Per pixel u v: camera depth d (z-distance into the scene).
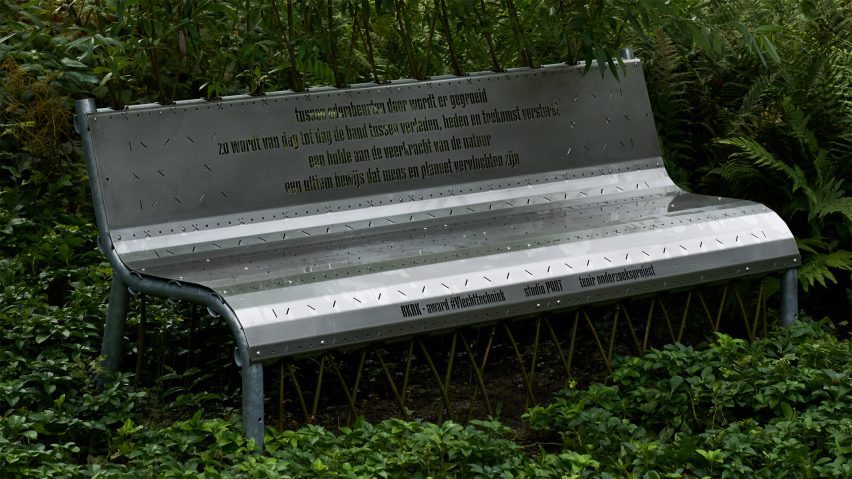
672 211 5.01
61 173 5.95
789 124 5.61
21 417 3.60
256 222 4.55
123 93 6.25
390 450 3.60
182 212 4.42
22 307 4.64
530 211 5.09
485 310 4.12
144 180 4.37
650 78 6.00
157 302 5.13
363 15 5.14
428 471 3.49
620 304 4.59
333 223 4.69
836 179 5.69
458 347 5.56
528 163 5.23
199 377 4.86
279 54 5.90
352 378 5.20
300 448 3.62
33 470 3.30
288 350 3.66
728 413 4.17
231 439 3.57
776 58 5.21
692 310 5.69
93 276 5.20
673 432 4.09
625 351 5.48
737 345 4.46
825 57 5.70
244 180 4.56
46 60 6.02
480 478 3.42
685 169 6.18
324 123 4.77
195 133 4.50
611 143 5.46
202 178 4.48
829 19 5.85
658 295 4.66
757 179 5.77
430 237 4.64
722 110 5.90
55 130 5.85
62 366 4.12
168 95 6.20
